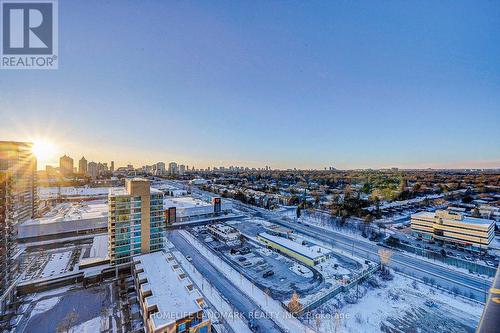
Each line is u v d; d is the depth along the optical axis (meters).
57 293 51.16
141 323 41.84
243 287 54.97
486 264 67.81
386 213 125.62
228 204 133.38
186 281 46.28
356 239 92.06
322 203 148.88
